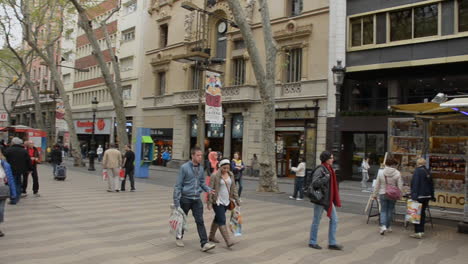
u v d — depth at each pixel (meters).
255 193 14.80
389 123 10.69
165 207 10.57
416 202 7.83
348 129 21.47
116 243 6.57
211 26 30.09
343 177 22.38
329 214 6.59
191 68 31.50
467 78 18.94
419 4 19.28
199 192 6.45
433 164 10.10
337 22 22.09
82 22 21.25
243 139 26.70
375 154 21.62
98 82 43.34
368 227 8.73
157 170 29.36
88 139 45.25
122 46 39.81
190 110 30.97
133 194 13.27
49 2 26.70
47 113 47.59
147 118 36.09
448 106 7.61
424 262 6.02
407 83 20.89
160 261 5.61
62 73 51.34
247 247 6.61
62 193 12.83
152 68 35.78
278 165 25.28
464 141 9.69
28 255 5.71
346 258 6.13
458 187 9.70
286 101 24.52
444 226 9.06
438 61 18.52
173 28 33.59
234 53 28.05
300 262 5.82
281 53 25.11
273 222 8.96
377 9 20.86
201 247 6.29
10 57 34.69
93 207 10.20
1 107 64.81
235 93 26.84
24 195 11.67
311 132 23.31
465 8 17.97
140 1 37.94
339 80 13.79
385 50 20.45
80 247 6.24
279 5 25.47
